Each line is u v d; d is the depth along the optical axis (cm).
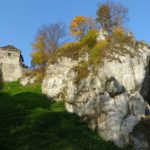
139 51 8319
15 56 10144
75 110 7456
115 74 7844
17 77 9950
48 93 8269
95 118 7131
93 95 7394
